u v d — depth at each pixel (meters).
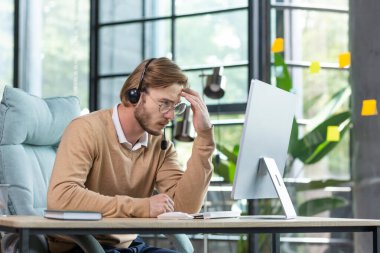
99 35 6.20
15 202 2.67
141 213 2.33
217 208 5.55
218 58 5.64
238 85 5.53
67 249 2.56
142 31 6.00
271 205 5.32
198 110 2.63
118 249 2.63
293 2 5.73
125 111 2.65
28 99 2.85
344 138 5.70
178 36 5.84
